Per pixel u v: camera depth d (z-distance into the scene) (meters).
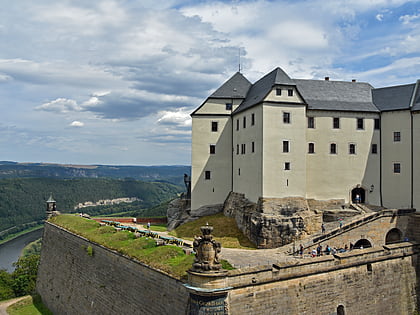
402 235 48.62
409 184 53.50
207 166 62.81
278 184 49.59
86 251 44.47
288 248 43.91
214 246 27.14
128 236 41.84
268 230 46.47
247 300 28.22
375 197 56.59
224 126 63.09
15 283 65.88
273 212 48.62
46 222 63.00
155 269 31.41
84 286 43.56
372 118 57.00
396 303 38.94
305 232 48.06
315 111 55.06
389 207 55.72
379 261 38.06
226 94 63.44
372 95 60.41
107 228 47.97
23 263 70.19
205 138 62.91
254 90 60.47
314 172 54.59
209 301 26.30
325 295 33.22
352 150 56.16
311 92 58.00
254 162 52.16
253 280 28.61
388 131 56.25
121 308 35.56
